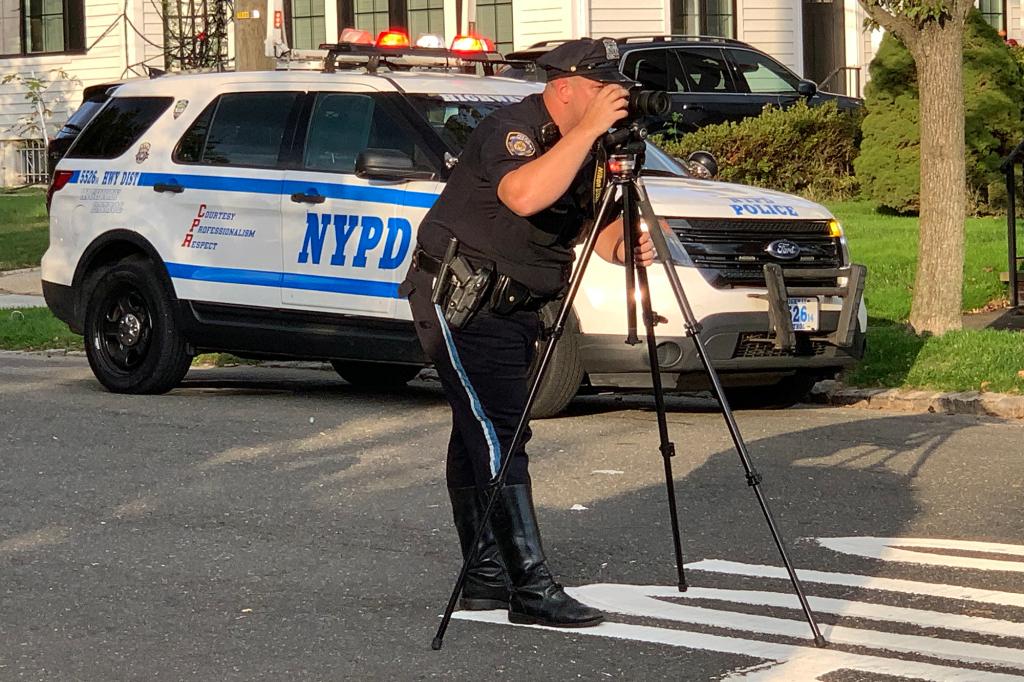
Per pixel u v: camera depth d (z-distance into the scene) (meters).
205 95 10.20
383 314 9.15
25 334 13.97
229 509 6.87
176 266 9.98
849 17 25.62
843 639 4.86
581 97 4.74
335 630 5.09
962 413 9.36
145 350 10.16
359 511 6.80
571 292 4.88
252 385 11.06
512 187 4.66
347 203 9.28
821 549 6.04
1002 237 15.29
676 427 8.89
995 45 17.06
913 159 16.80
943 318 11.11
